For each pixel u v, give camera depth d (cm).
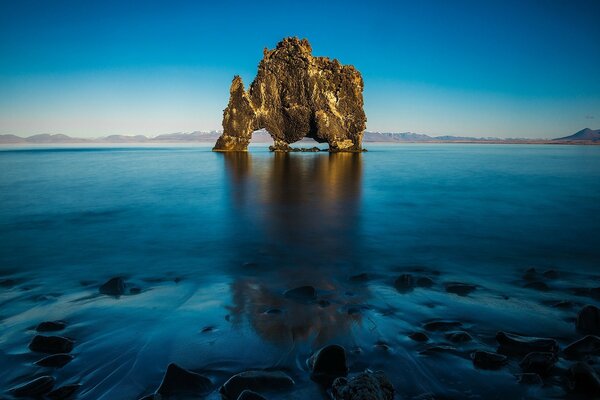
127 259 797
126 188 2050
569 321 498
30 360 409
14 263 771
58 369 391
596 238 980
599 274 696
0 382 371
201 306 552
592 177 2733
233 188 2012
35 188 2067
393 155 6481
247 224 1145
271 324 492
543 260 786
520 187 2128
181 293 606
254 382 358
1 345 441
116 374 383
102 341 450
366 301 569
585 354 412
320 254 830
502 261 781
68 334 468
